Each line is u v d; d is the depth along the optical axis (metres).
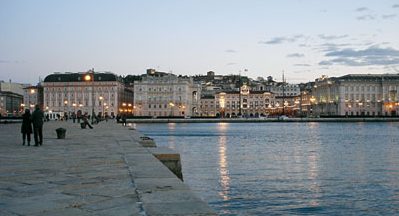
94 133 40.22
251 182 26.69
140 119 158.00
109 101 183.25
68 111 185.00
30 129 25.47
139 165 14.02
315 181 27.27
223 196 22.55
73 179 11.70
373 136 78.19
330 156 43.19
